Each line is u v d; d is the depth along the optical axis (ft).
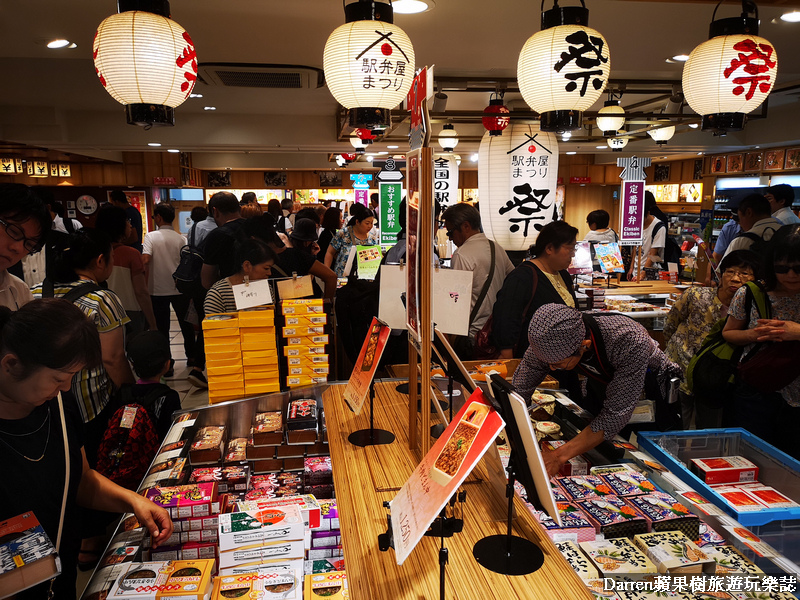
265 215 13.50
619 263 19.62
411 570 3.83
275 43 13.00
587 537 5.79
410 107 4.69
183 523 5.81
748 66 8.68
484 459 5.31
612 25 11.89
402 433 6.05
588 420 7.78
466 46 13.47
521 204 14.69
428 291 4.16
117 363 8.58
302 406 8.09
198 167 44.65
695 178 39.09
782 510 6.18
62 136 24.81
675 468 7.09
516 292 10.23
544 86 8.82
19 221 5.32
